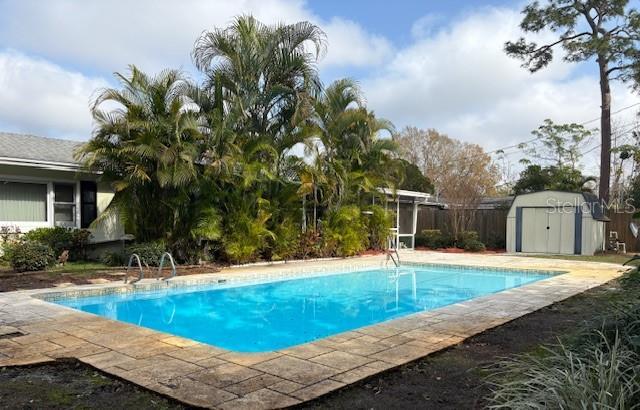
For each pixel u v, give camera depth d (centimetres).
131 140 1105
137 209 1154
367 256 1670
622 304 466
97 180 1292
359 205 1644
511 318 632
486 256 1722
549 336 545
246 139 1275
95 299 848
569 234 1833
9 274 992
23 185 1234
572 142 2942
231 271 1156
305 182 1368
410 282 1218
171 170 1091
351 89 1567
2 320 602
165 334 535
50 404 340
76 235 1252
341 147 1580
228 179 1192
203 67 1309
